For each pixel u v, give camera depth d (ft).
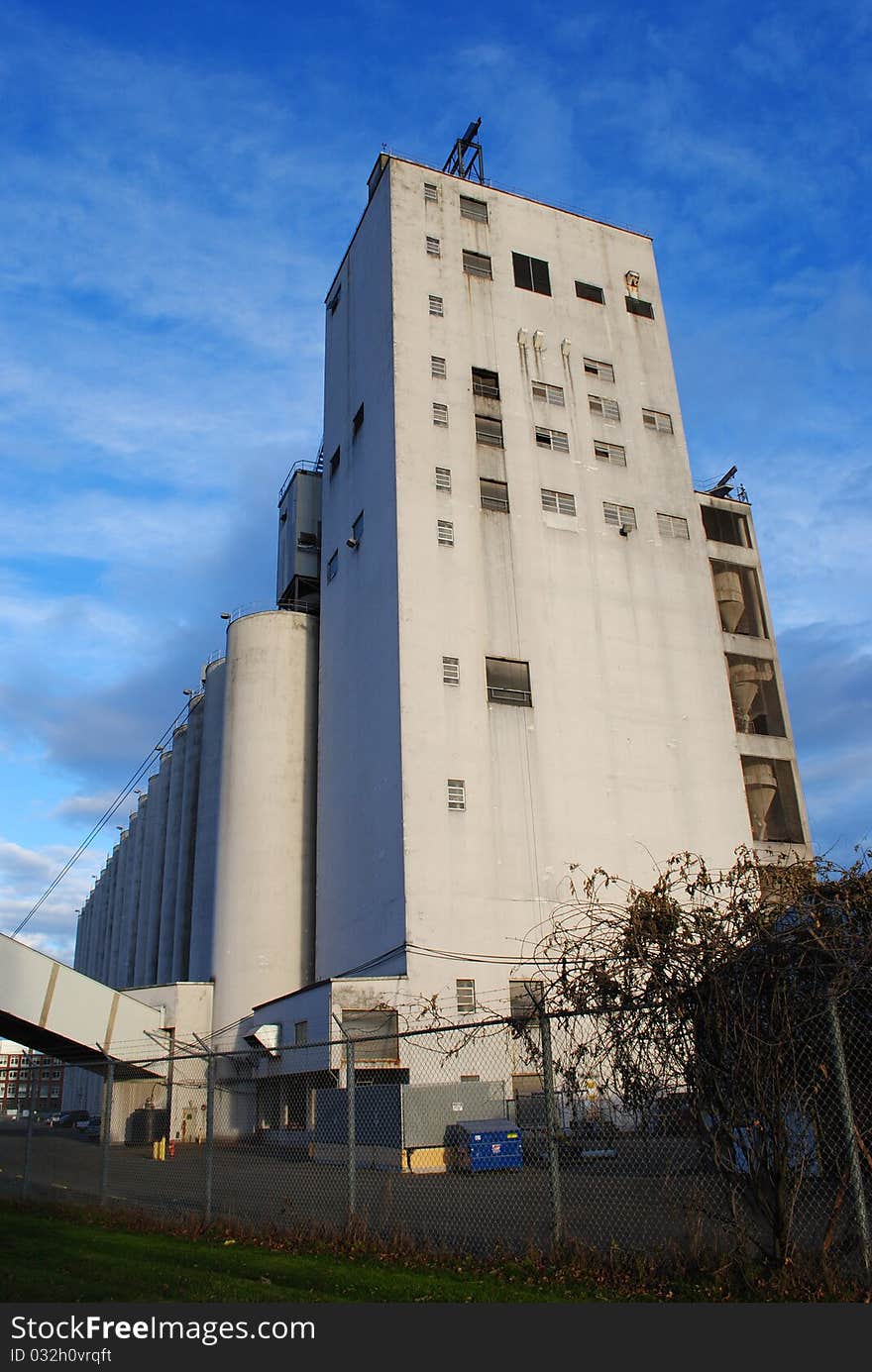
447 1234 41.22
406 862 117.08
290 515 190.39
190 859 206.80
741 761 154.51
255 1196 59.31
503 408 147.13
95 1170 83.51
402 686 124.67
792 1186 30.86
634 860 130.00
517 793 126.00
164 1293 31.91
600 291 163.84
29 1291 32.27
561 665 135.85
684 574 151.02
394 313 144.87
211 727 190.29
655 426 158.92
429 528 134.31
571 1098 36.22
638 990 33.19
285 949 151.94
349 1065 42.24
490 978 115.14
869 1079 30.83
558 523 143.84
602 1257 32.99
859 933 30.42
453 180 158.61
